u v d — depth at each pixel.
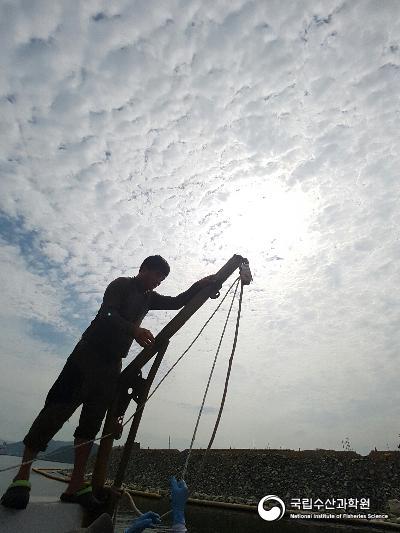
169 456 39.53
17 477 1.95
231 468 32.84
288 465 29.95
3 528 1.66
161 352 2.46
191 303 2.50
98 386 2.31
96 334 2.35
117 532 11.92
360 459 26.75
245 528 16.78
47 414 2.13
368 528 17.34
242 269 2.72
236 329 2.49
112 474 43.44
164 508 21.39
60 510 1.99
